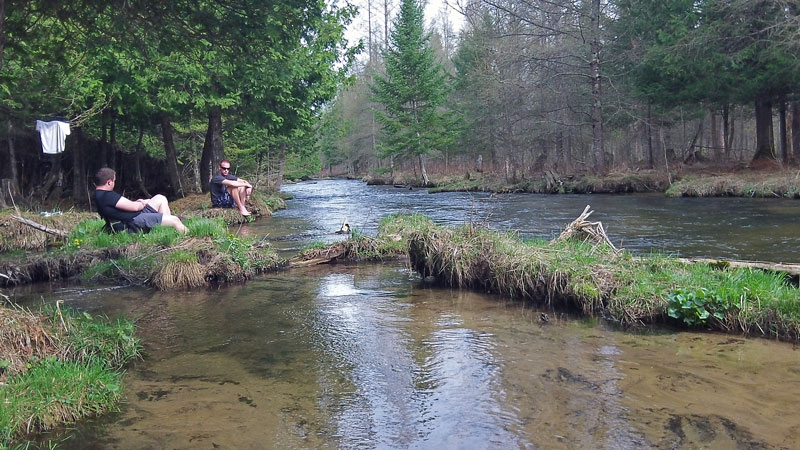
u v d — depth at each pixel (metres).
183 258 7.25
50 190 19.30
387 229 9.99
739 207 14.09
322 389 3.78
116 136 24.45
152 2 5.65
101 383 3.66
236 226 13.24
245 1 5.73
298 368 4.19
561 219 12.82
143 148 25.53
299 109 20.92
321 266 8.45
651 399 3.48
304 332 5.10
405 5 38.25
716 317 4.85
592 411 3.33
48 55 6.23
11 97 8.00
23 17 5.68
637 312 5.12
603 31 26.00
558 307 5.79
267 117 20.20
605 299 5.47
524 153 38.06
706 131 40.09
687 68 22.19
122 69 14.81
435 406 3.47
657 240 9.18
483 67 33.09
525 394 3.60
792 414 3.23
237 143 27.95
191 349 4.67
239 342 4.84
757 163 22.83
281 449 2.97
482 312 5.66
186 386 3.87
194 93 16.91
